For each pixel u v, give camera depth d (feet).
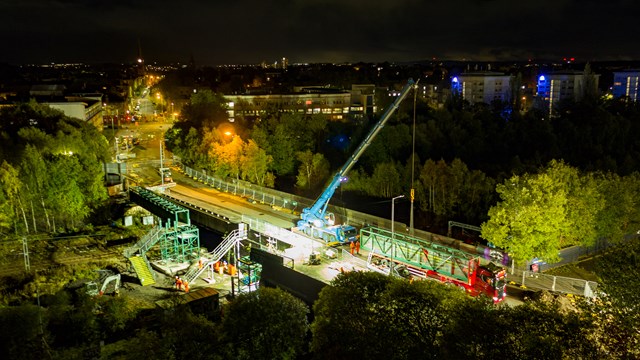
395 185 313.32
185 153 402.11
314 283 171.12
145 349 104.58
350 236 216.95
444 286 107.65
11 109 413.18
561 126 372.17
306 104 595.47
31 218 276.00
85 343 150.10
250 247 202.28
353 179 332.60
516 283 175.32
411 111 482.69
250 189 322.14
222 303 182.09
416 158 309.01
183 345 104.17
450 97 614.75
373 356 92.99
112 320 165.78
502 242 181.06
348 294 107.04
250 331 104.94
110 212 297.33
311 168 338.34
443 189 269.85
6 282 208.64
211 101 500.33
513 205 181.78
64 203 266.16
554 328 85.92
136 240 260.42
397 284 106.01
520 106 647.56
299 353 121.60
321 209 249.34
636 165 303.68
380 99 622.95
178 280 200.44
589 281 176.86
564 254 199.41
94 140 368.68
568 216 195.00
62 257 236.84
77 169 275.18
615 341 86.02
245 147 343.26
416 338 93.15
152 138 556.51
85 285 193.06
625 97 515.50
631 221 221.66
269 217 265.75
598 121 364.99
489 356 81.46
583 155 327.47
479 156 346.54
